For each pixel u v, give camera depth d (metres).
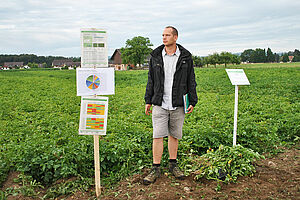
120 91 18.55
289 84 16.61
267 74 24.41
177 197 3.61
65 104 12.31
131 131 6.23
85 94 3.76
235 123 4.45
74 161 4.54
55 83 27.52
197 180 4.09
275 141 5.75
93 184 4.25
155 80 4.06
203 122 7.11
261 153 5.23
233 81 4.32
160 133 4.05
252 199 3.48
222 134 5.71
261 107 9.33
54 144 4.97
